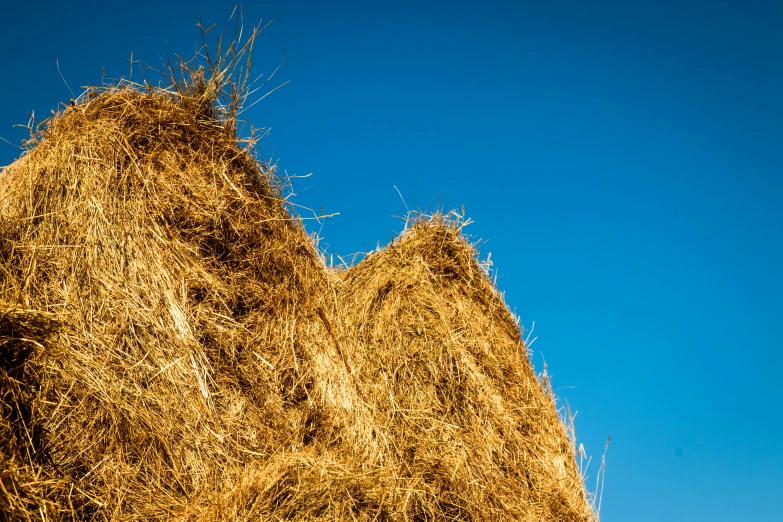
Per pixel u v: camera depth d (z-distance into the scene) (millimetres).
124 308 4441
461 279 6449
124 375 4246
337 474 4324
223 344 4770
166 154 5148
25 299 4207
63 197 4652
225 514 3939
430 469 4969
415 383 5520
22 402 3713
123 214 4730
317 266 5734
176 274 4754
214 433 4375
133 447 4105
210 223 5129
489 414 5660
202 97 5488
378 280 6043
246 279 5188
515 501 5312
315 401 5012
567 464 6051
